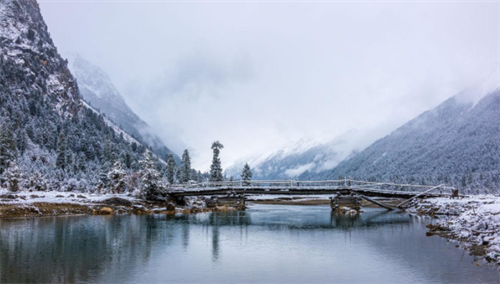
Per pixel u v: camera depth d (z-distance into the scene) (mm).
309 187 73750
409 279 21109
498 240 27859
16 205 55969
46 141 167250
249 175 131750
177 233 40094
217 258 27266
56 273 22422
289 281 21094
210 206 82250
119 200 69312
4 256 26891
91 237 36000
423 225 46438
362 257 27297
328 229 43844
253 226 47250
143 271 23234
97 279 21266
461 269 22797
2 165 92250
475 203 55562
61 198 64938
